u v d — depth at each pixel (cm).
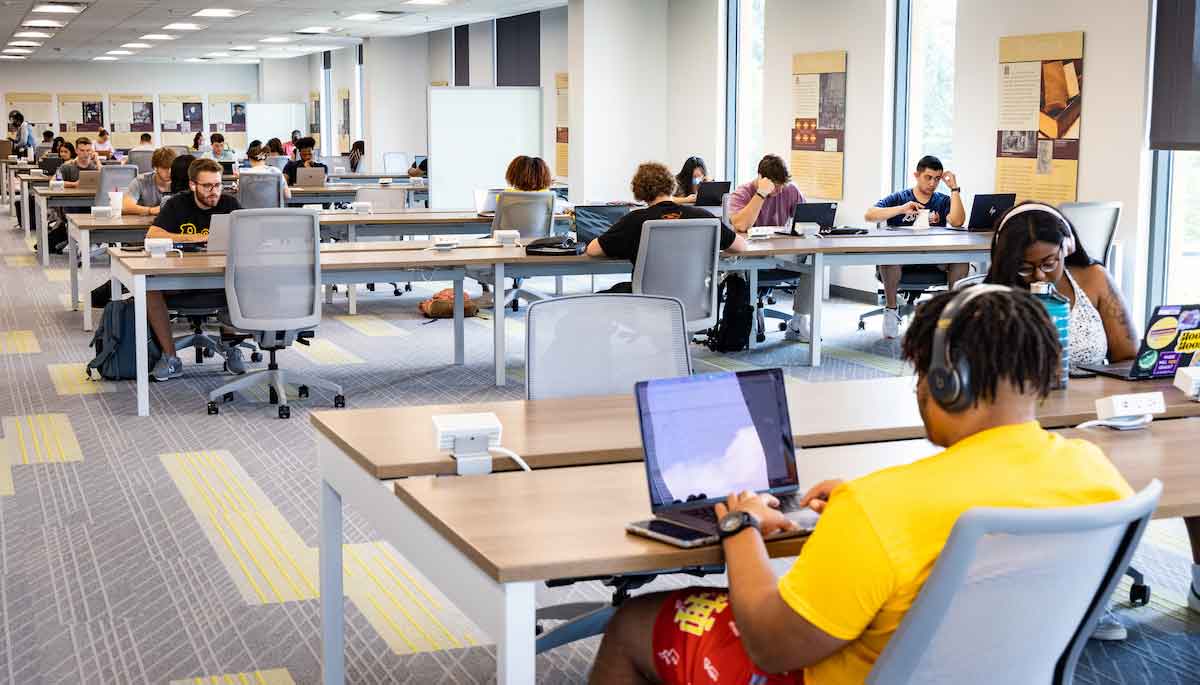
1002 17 861
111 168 1169
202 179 692
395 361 745
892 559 159
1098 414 294
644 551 197
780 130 1137
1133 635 337
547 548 199
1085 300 382
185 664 317
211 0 1428
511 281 1134
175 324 864
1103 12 770
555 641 290
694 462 220
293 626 343
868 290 1012
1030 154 839
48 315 908
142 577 379
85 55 2506
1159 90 726
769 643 167
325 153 2625
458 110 1295
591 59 1276
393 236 1035
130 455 523
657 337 352
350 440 273
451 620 349
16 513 442
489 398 640
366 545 411
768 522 198
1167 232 757
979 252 724
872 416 298
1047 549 163
